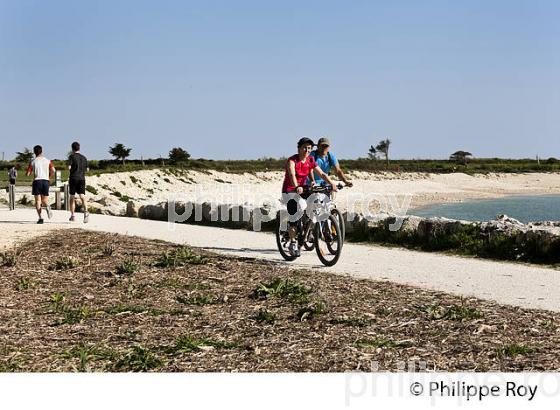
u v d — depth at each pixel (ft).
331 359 18.76
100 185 139.03
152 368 18.17
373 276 32.40
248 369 18.06
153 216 72.13
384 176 238.68
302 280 30.45
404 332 21.31
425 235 45.32
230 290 28.35
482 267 35.88
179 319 23.38
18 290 28.60
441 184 240.53
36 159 59.57
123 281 30.30
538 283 30.68
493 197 199.62
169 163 206.18
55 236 47.34
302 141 36.58
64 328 22.21
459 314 23.25
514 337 20.59
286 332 21.44
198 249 41.86
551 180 277.23
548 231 38.86
